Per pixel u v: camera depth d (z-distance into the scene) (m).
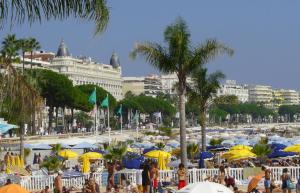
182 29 56.28
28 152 89.38
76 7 17.22
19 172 56.12
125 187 49.62
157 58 55.81
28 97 22.38
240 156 65.50
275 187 44.91
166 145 116.81
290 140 114.69
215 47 55.78
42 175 54.72
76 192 47.53
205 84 83.00
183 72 56.84
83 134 181.25
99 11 17.23
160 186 46.47
